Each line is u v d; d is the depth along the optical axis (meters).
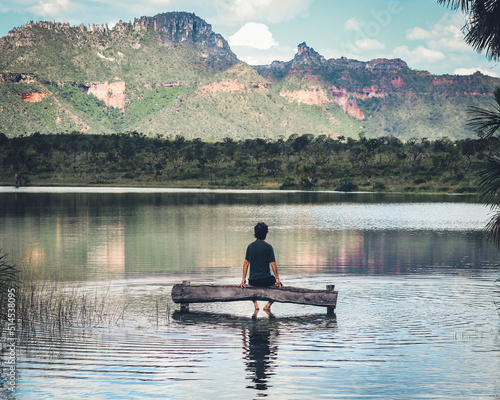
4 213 48.28
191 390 6.96
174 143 191.00
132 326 10.34
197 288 11.70
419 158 154.88
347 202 73.56
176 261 20.41
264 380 7.29
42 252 23.34
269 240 29.31
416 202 73.69
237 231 34.09
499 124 8.71
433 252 23.66
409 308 11.80
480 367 7.82
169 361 8.19
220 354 8.52
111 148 181.88
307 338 9.47
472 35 8.99
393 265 19.20
